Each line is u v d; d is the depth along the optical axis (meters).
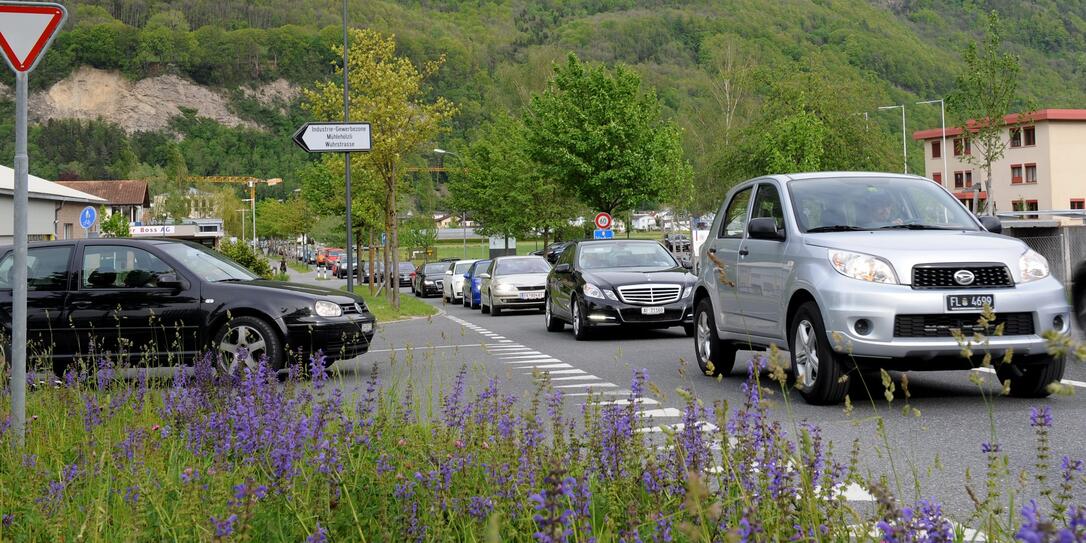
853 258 8.26
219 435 5.50
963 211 9.45
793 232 9.07
